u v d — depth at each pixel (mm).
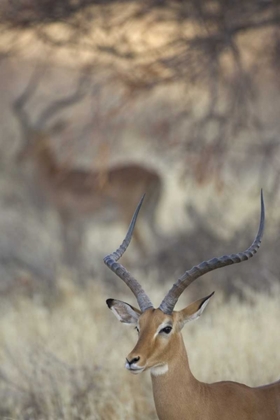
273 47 41062
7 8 38344
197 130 40781
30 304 39188
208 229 43719
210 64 38844
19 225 54688
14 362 29203
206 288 39281
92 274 44438
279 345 28516
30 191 60094
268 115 45625
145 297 21125
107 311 36938
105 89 42906
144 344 19750
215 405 20594
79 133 44812
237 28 38969
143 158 60219
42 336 32719
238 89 40312
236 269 39906
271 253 40438
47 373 27281
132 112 42875
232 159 45625
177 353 20422
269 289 37500
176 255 43344
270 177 49219
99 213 59625
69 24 38781
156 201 59312
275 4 38719
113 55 38906
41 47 43125
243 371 26891
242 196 48531
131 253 52594
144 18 39594
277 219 42562
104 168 42344
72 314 36250
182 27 39469
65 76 58156
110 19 39344
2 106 74125
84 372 26938
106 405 25891
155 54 38531
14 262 46000
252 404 20984
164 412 20562
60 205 59469
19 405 26922
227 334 29984
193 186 43656
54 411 26094
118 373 27328
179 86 41531
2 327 35125
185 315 20750
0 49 40625
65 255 50719
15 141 69438
